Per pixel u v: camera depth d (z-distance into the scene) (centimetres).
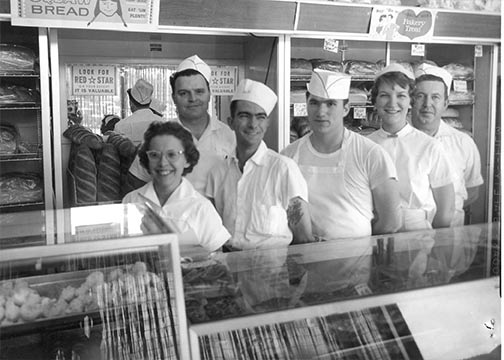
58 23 268
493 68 378
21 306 164
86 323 168
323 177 318
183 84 301
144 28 282
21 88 291
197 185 299
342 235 318
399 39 343
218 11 292
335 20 319
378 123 349
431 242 244
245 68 333
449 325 192
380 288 188
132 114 308
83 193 286
